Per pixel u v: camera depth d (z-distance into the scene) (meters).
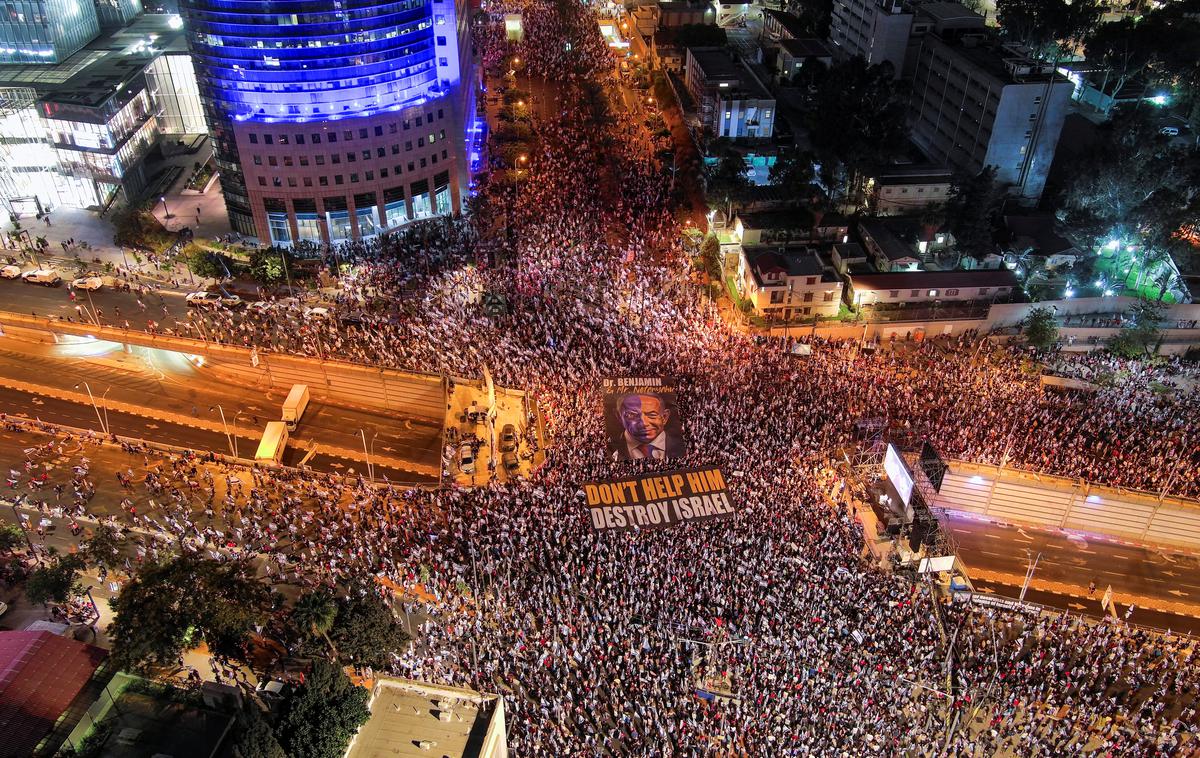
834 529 92.00
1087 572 94.81
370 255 144.75
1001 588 92.06
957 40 177.75
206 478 101.06
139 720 64.31
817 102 168.62
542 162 175.50
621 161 175.25
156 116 180.75
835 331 129.75
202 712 65.12
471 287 133.25
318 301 135.12
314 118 144.00
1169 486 98.88
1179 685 78.38
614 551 88.38
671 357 117.44
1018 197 158.25
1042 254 138.00
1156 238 127.56
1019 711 75.25
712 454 100.81
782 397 110.00
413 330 124.50
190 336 125.81
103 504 97.06
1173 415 109.69
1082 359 123.12
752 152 169.38
